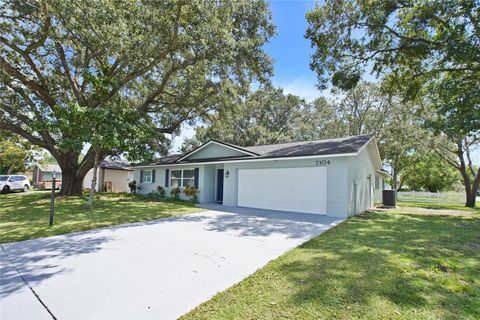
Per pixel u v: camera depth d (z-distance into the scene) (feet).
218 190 50.01
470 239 20.06
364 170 42.29
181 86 51.31
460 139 51.42
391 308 9.31
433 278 12.04
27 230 21.98
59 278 12.24
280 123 109.40
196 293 10.76
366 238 20.13
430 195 80.18
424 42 30.83
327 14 34.58
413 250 16.74
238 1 36.29
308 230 23.41
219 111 56.03
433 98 39.91
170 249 17.11
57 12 33.14
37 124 32.81
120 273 12.92
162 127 59.36
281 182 37.81
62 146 31.19
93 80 34.81
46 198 46.57
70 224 24.66
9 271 13.07
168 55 43.19
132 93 55.06
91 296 10.48
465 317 8.79
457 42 27.63
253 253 16.26
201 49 37.60
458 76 34.37
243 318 8.77
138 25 33.81
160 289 11.14
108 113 31.32
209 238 20.18
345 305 9.52
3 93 45.06
